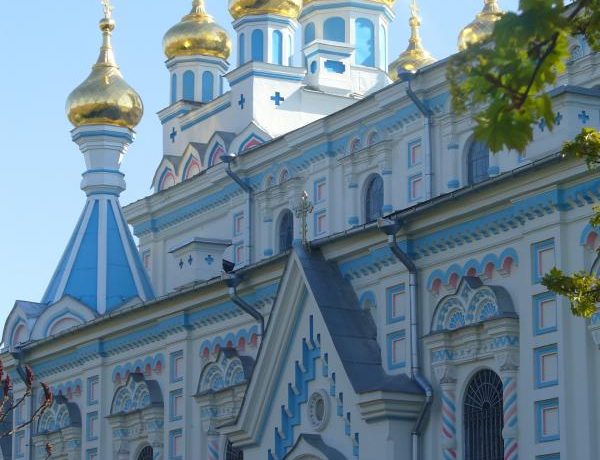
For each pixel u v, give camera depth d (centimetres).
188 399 4688
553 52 1677
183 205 5619
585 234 3322
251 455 4138
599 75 3991
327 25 5878
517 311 3491
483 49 1748
